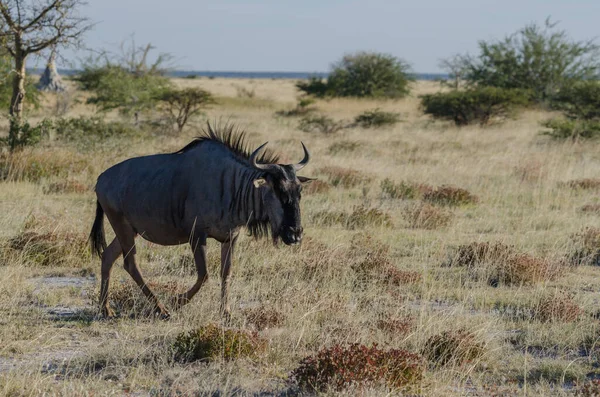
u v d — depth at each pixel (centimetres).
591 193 6197
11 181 5956
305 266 3438
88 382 2114
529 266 3503
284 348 2434
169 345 2419
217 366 2269
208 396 2048
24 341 2502
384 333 2577
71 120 8688
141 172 2906
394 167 7538
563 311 2878
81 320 2798
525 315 2945
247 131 11544
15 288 3128
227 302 2794
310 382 2092
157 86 12531
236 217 2767
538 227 4850
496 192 6203
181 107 11762
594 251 4038
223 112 17075
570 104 14350
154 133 10612
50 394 1991
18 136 7244
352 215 4850
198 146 2856
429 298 3175
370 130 12962
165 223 2856
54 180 6141
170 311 2834
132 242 2938
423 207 5022
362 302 3028
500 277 3500
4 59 8475
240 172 2758
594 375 2323
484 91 14438
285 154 8162
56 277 3497
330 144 9750
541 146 9956
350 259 3697
